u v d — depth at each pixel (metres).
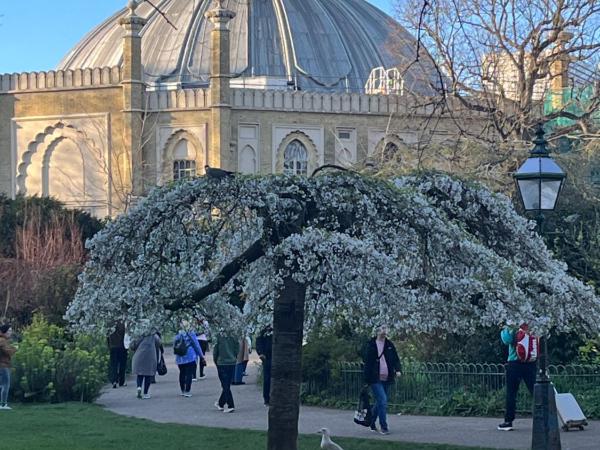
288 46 81.94
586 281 23.23
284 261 12.54
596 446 15.91
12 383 22.84
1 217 56.03
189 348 24.62
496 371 21.22
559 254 23.39
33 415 20.25
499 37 36.06
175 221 13.48
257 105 70.12
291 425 13.16
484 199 14.10
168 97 70.75
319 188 12.99
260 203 12.88
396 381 21.33
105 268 13.38
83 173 71.62
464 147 31.47
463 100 34.84
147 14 87.00
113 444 16.28
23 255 49.78
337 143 70.56
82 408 21.58
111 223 13.39
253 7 83.94
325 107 70.62
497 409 20.03
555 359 22.19
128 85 70.38
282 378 13.18
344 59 82.62
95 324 13.30
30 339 25.06
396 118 53.03
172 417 20.47
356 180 13.03
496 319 12.28
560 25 35.50
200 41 81.75
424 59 38.12
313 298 13.95
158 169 70.62
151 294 13.45
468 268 12.84
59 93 72.25
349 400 22.11
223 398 21.45
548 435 14.22
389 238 13.02
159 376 30.86
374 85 76.31
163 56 81.12
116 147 70.88
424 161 31.66
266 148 70.19
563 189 25.94
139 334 13.55
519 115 34.12
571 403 17.84
